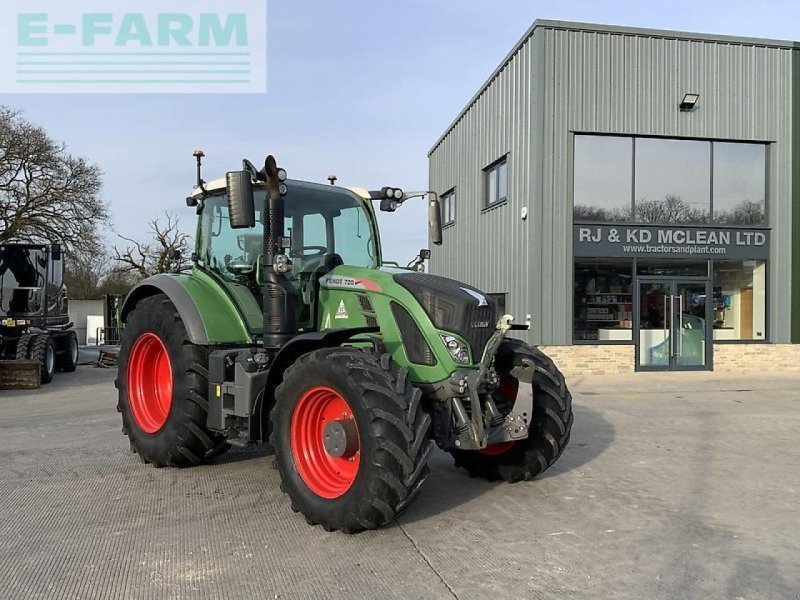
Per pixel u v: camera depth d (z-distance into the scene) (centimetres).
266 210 500
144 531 417
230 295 548
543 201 1305
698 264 1380
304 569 359
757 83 1395
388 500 383
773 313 1402
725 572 357
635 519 443
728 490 513
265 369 486
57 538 405
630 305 1353
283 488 440
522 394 466
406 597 326
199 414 535
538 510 461
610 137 1348
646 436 721
